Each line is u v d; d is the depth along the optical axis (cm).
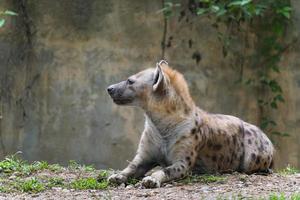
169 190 1002
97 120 1664
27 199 973
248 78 1705
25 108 1670
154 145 1105
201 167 1127
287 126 1700
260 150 1176
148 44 1677
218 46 1694
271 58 1700
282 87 1705
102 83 1662
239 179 1078
